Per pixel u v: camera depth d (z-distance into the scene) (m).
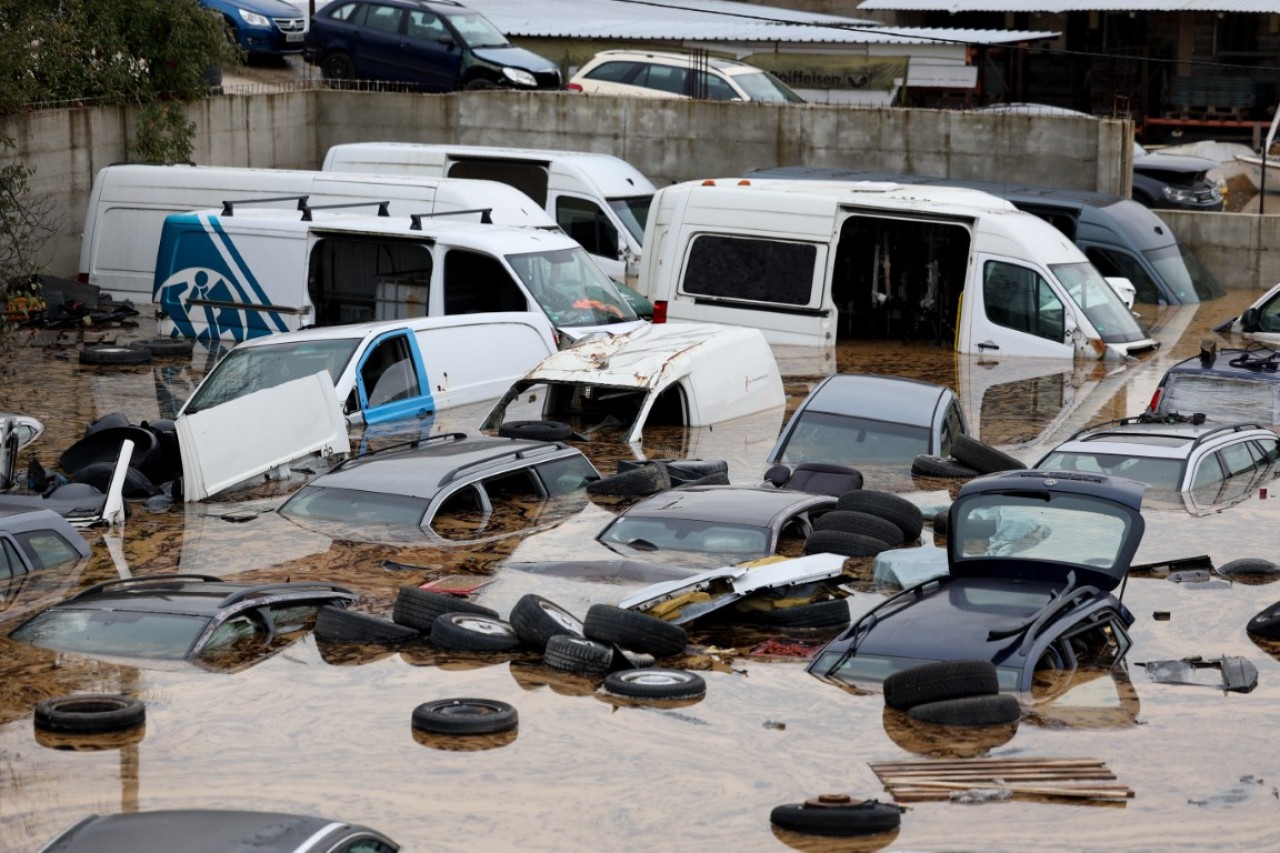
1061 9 51.78
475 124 41.94
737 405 23.78
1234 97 54.44
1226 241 38.31
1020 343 29.42
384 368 22.88
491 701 12.20
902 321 31.88
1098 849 9.97
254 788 10.80
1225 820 10.39
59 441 21.67
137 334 29.44
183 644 13.38
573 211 34.78
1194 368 24.55
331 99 42.59
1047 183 38.44
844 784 11.01
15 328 29.67
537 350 25.25
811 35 48.59
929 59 48.53
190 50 36.91
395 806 10.56
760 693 12.78
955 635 13.25
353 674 13.07
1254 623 14.47
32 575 15.69
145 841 8.29
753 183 31.81
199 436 19.02
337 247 28.22
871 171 37.25
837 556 15.08
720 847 10.01
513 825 10.30
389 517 17.66
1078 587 14.09
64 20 34.47
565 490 19.20
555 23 51.09
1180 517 18.45
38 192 33.19
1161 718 12.26
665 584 14.23
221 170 31.44
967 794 10.79
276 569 15.98
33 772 11.01
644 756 11.48
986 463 19.73
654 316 29.16
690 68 42.12
